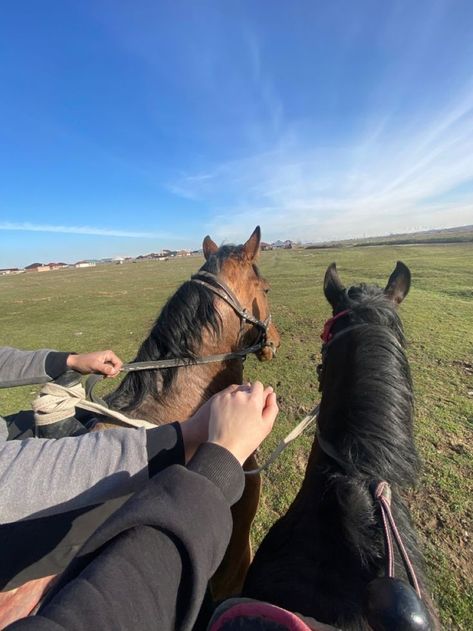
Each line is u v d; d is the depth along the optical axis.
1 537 1.22
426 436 5.38
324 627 1.12
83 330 15.10
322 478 1.51
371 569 1.25
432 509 3.97
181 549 0.75
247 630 1.00
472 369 7.94
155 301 22.53
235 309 2.63
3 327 16.78
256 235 2.80
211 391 2.52
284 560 1.44
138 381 2.39
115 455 1.01
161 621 0.70
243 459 0.91
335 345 1.67
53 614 0.65
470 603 2.95
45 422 1.95
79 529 1.31
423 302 15.10
